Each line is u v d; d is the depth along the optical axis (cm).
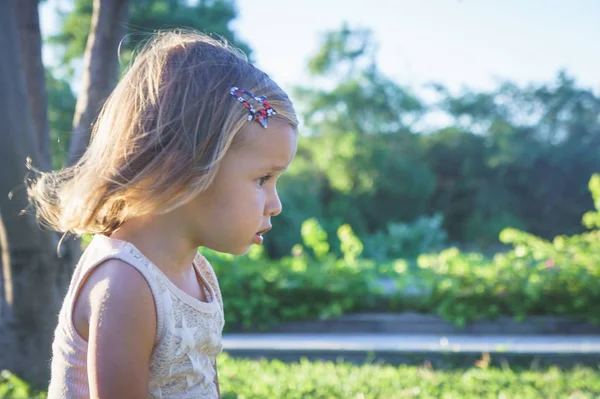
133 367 116
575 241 944
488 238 3262
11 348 443
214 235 124
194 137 118
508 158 3281
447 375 527
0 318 448
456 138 3381
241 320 812
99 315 117
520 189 3356
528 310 804
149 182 118
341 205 3047
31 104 460
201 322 132
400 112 3272
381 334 794
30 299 439
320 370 543
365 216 3183
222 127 118
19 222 416
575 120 3350
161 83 122
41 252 435
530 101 3397
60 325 128
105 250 122
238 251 125
